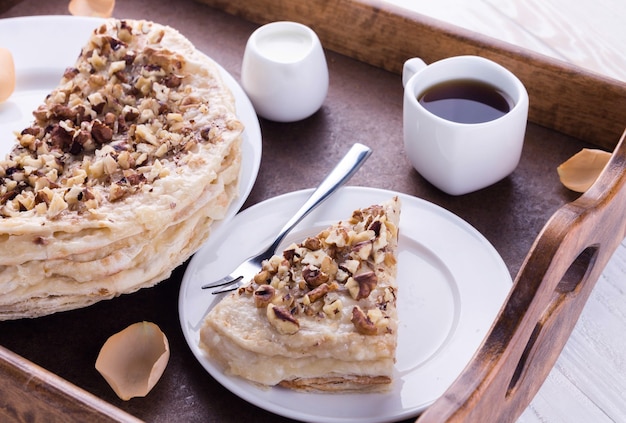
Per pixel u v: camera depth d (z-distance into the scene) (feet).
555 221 2.10
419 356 2.30
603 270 2.63
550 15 3.47
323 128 2.79
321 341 2.21
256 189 2.65
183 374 2.31
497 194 2.63
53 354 2.34
